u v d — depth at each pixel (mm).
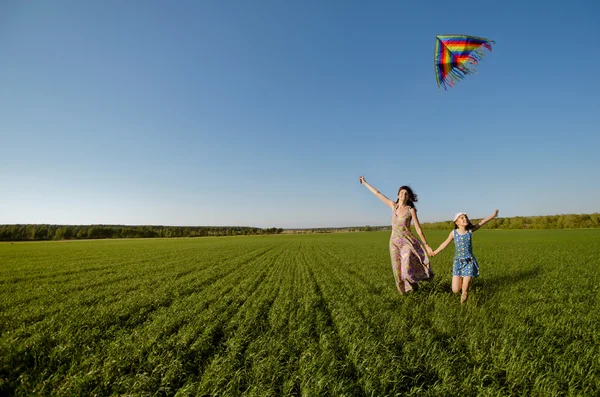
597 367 4094
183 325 6992
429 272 8023
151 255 31469
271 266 20062
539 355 4598
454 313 6664
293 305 8461
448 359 4520
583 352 4602
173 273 16719
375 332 5887
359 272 15242
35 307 8984
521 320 6195
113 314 8062
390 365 4383
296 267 18953
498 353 4605
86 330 6605
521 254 21438
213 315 7699
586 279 10914
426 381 4125
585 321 6012
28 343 5594
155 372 4488
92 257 29547
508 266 15266
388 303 8094
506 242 37500
